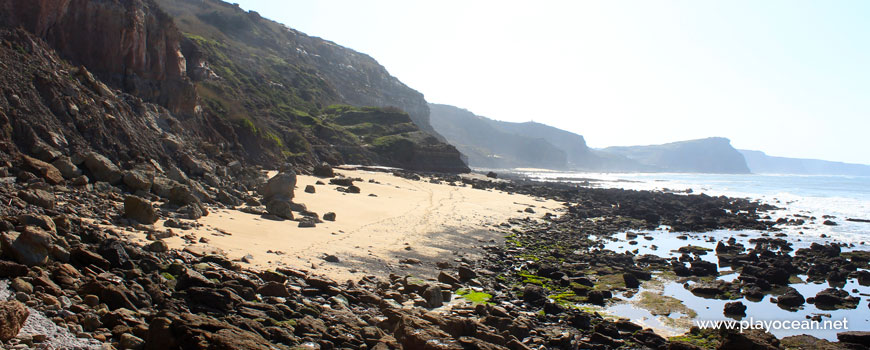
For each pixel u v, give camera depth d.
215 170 42.09
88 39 40.72
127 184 28.52
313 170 66.69
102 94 36.38
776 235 46.88
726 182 189.12
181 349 10.95
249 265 19.73
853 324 20.89
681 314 21.34
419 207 46.09
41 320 11.44
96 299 12.98
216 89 74.62
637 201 74.94
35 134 27.61
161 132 39.94
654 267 30.55
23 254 14.29
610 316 20.55
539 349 15.86
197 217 26.41
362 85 183.50
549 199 69.44
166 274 16.45
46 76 31.67
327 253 24.17
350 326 14.80
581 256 31.84
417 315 15.90
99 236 18.00
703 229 49.69
